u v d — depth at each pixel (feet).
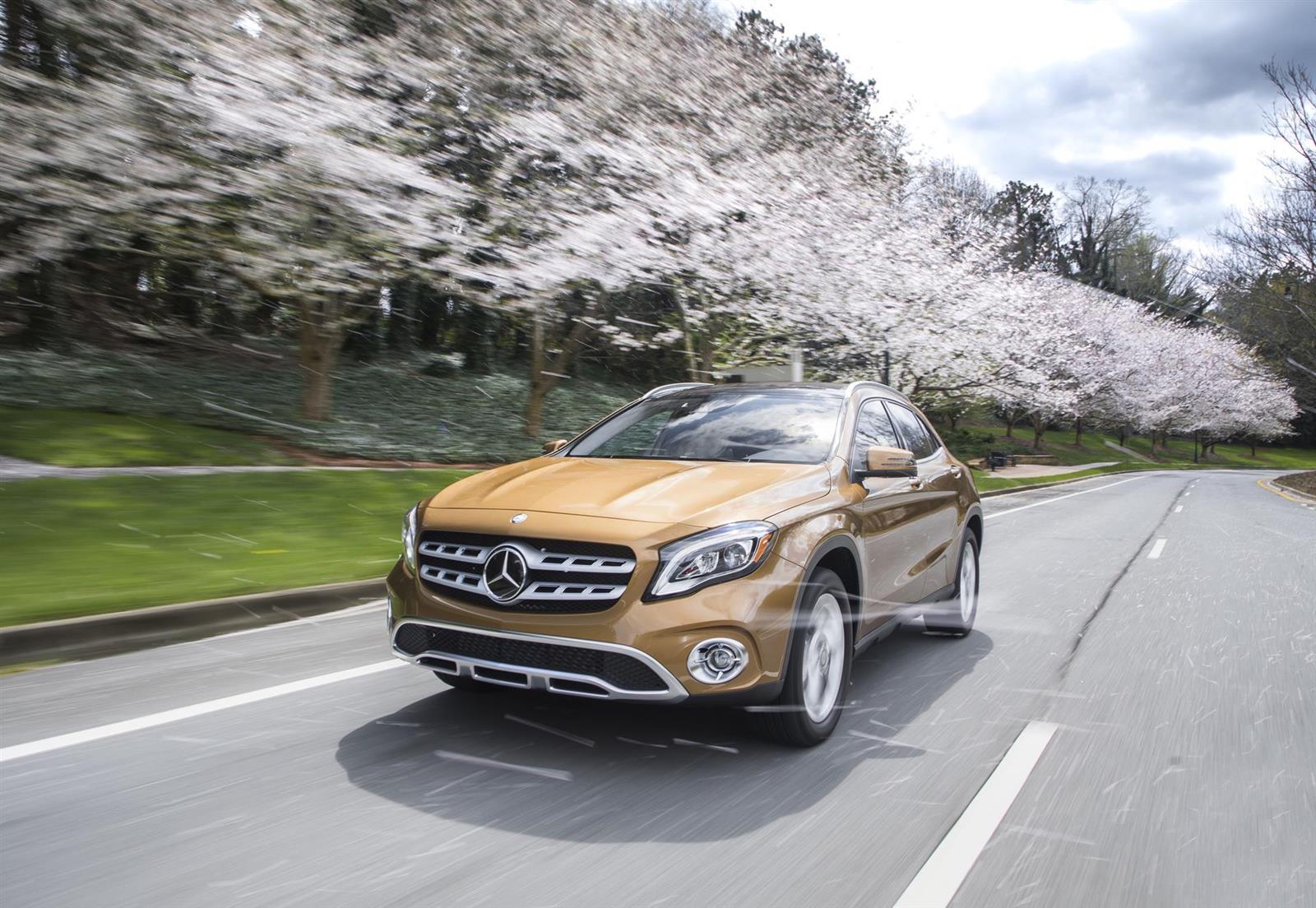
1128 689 16.03
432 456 51.98
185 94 38.88
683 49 56.13
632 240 49.88
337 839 9.49
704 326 58.08
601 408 81.97
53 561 22.82
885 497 15.19
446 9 48.57
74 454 37.09
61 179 39.32
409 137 46.57
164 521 28.63
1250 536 43.60
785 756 12.19
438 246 48.93
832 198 60.54
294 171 41.81
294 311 55.93
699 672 10.93
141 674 15.80
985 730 13.61
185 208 42.39
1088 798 11.11
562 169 53.21
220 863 8.93
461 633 11.57
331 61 42.01
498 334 93.81
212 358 68.39
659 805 10.52
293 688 14.90
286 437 49.24
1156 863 9.43
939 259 72.08
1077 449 221.87
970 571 20.39
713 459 14.70
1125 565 32.81
